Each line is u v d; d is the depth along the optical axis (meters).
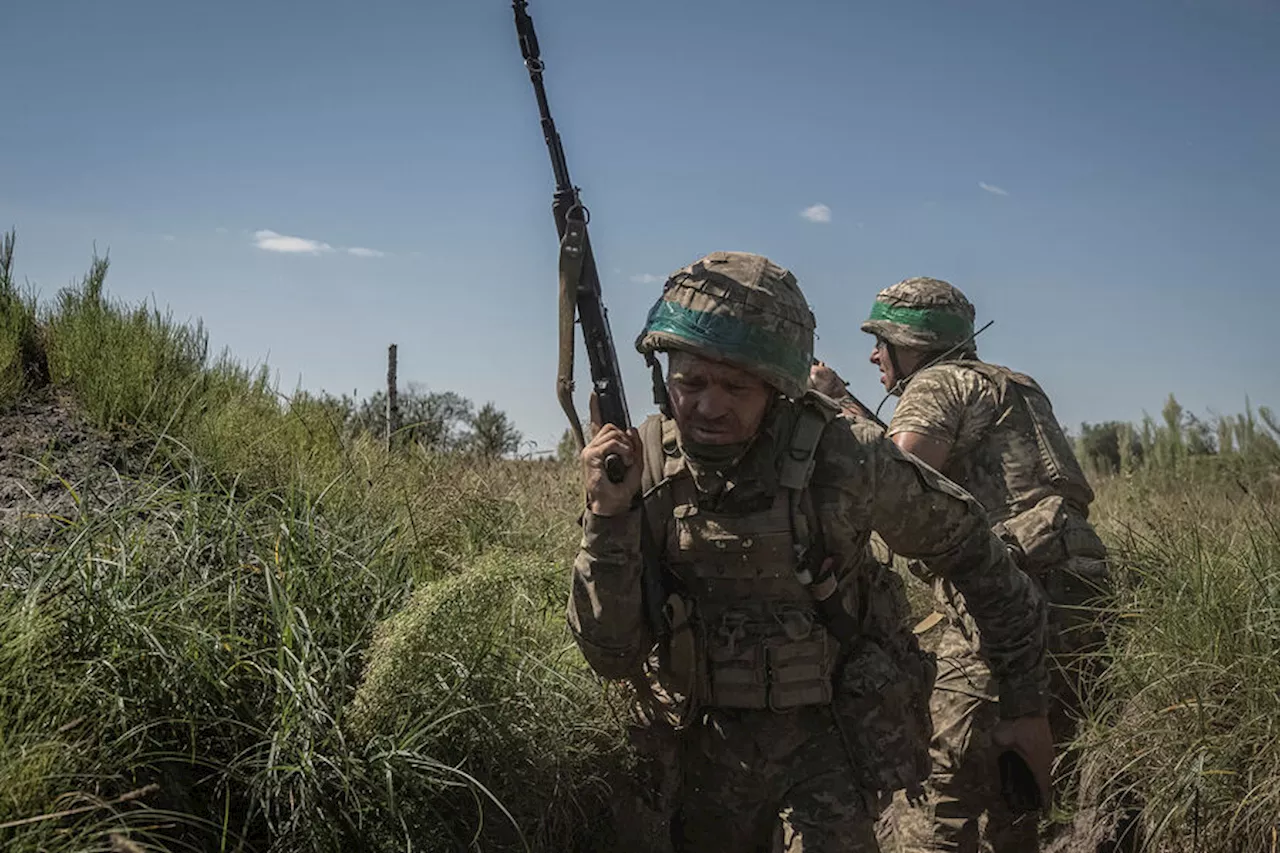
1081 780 3.73
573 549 4.58
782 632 2.47
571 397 2.62
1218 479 9.42
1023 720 2.75
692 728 2.58
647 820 3.19
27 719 2.26
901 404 3.65
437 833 2.66
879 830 3.98
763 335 2.33
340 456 4.67
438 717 2.75
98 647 2.54
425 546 4.11
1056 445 3.61
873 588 2.63
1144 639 3.60
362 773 2.52
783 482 2.43
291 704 2.58
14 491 3.83
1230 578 3.77
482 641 2.90
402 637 2.69
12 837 1.92
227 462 4.30
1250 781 3.09
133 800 2.20
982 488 3.59
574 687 3.07
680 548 2.51
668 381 2.46
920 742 2.60
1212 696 3.39
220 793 2.54
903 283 3.88
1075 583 3.55
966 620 3.28
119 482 3.52
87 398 4.68
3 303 5.33
